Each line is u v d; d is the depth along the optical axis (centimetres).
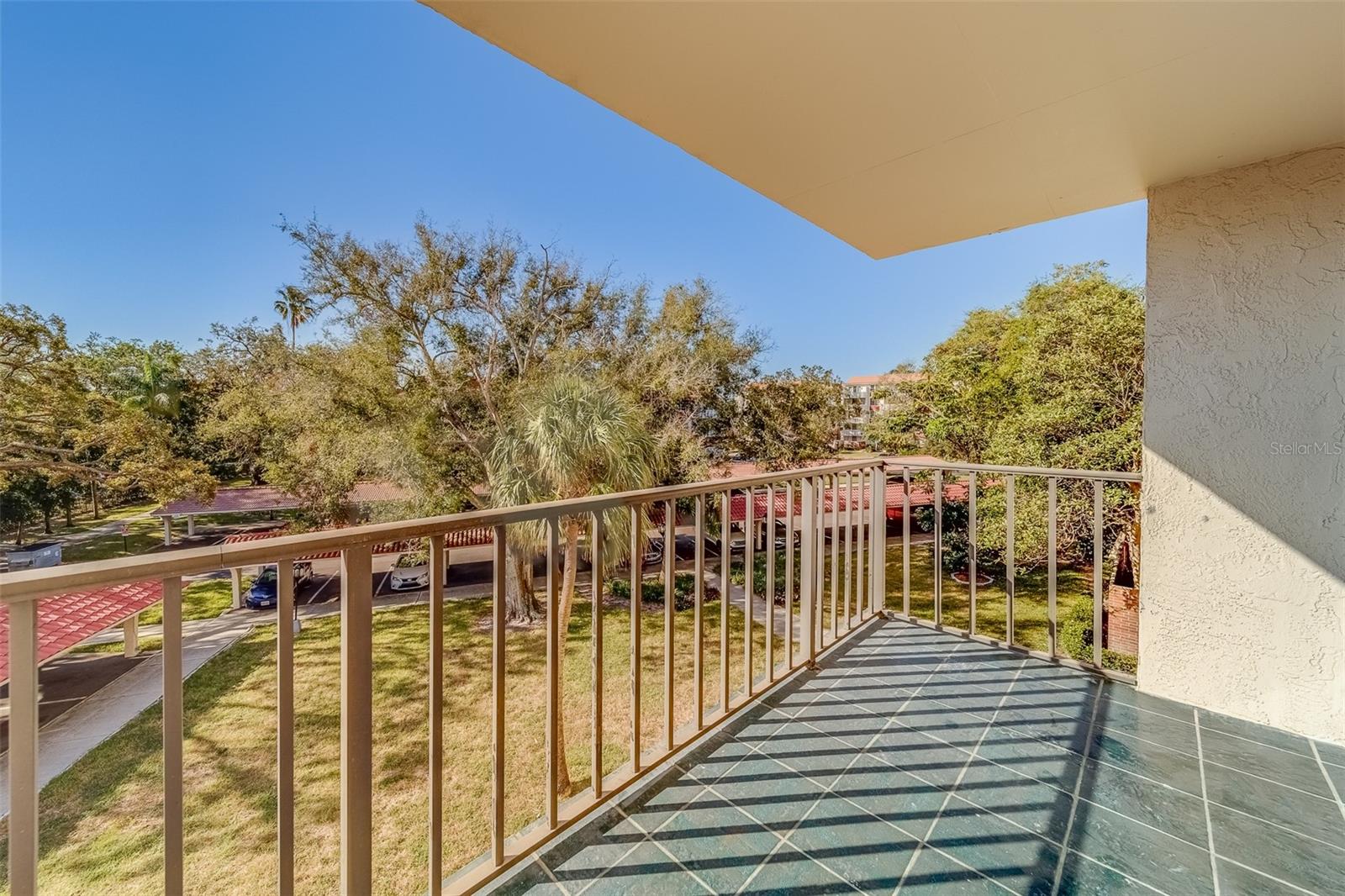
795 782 162
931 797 155
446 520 117
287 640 94
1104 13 124
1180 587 208
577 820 145
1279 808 150
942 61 144
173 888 82
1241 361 194
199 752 775
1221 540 199
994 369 1116
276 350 1103
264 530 1808
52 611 991
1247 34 129
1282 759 172
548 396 805
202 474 1286
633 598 164
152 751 797
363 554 105
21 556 1328
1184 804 152
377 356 1114
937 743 181
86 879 585
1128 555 794
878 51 141
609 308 1256
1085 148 186
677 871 129
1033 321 991
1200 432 202
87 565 74
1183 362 205
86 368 1180
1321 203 180
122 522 1592
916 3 124
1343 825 143
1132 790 158
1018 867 130
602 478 745
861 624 286
